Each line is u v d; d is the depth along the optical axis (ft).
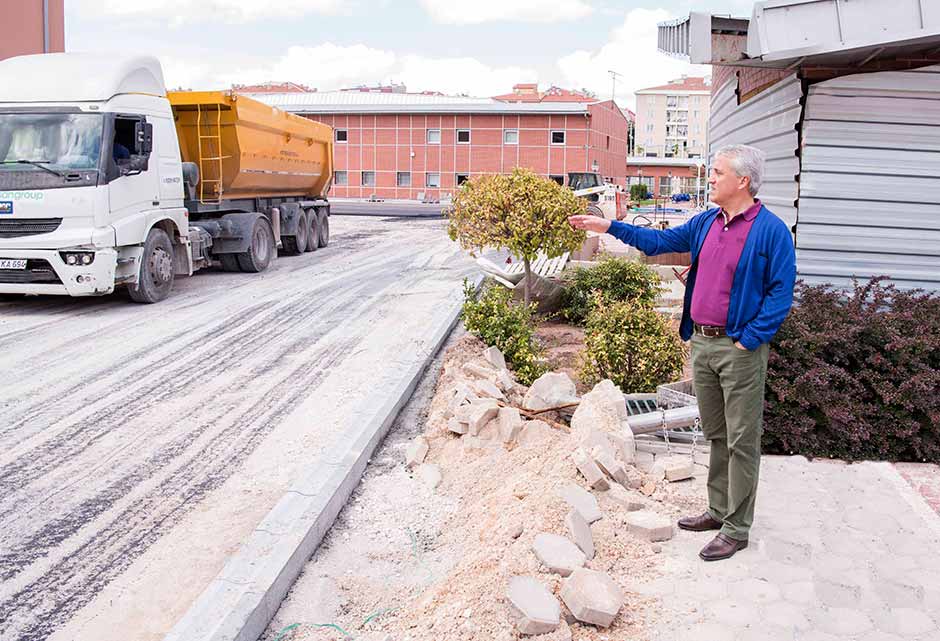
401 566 14.14
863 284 22.48
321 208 66.39
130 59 36.78
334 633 11.99
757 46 19.54
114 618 12.42
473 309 26.61
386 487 17.30
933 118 21.71
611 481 15.17
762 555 13.17
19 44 59.67
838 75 22.02
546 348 28.17
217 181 47.91
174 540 14.85
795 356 18.16
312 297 39.24
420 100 195.11
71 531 15.16
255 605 11.89
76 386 24.09
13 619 12.37
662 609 11.58
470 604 11.60
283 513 14.93
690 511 14.94
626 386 22.39
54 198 33.60
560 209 27.30
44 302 38.01
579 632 11.02
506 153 175.22
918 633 11.07
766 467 17.12
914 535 13.91
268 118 51.21
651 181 248.73
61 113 34.86
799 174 22.36
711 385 13.38
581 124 171.73
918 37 18.72
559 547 12.41
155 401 22.68
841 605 11.75
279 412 21.63
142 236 36.65
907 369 18.17
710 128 38.11
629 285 32.24
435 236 77.46
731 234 12.78
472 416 18.74
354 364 26.12
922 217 22.16
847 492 15.79
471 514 15.56
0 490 16.90
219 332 31.30
